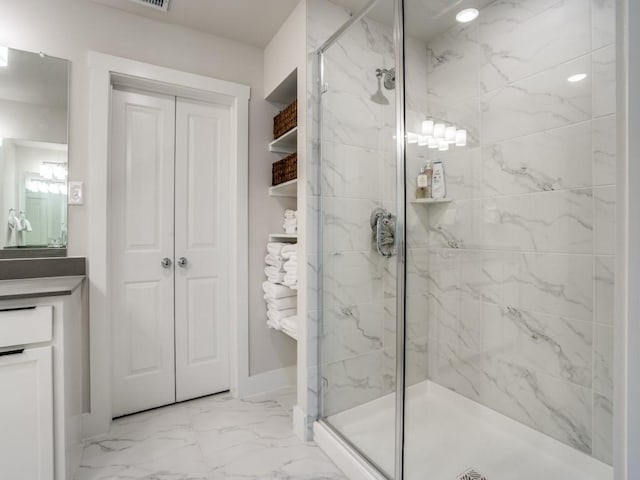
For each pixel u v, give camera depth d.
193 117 2.19
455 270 1.86
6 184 1.62
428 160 1.77
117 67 1.85
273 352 2.35
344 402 1.73
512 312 1.67
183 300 2.16
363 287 1.74
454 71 1.79
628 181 0.53
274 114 2.35
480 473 1.45
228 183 2.30
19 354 1.23
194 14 1.93
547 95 1.51
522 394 1.62
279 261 2.14
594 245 1.37
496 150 1.72
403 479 1.42
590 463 1.38
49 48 1.71
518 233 1.64
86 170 1.78
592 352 1.38
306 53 1.78
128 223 1.99
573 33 1.41
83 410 1.76
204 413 2.03
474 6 1.75
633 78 0.53
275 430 1.86
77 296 1.67
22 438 1.24
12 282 1.53
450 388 1.78
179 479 1.47
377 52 1.67
